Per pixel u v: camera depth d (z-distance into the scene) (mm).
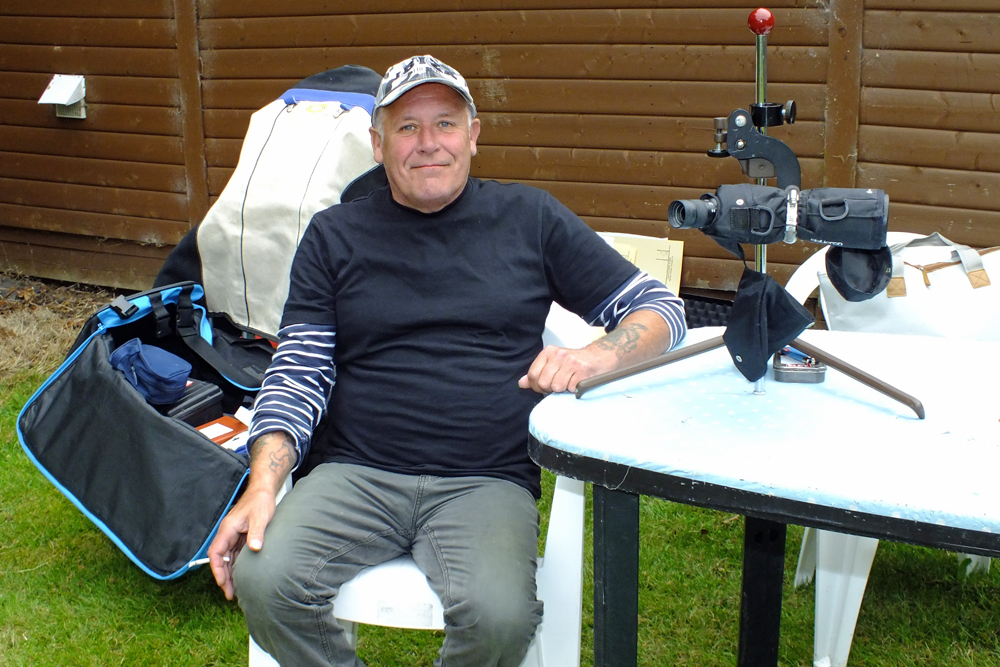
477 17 3916
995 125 3264
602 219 3928
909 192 3436
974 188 3342
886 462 1198
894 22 3307
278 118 2857
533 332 1938
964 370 1569
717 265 3775
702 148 3691
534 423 1376
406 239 1915
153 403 2369
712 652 2197
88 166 4961
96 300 5008
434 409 1863
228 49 4473
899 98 3367
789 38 3457
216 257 2805
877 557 2557
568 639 1748
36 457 2355
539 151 3959
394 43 4102
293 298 1965
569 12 3766
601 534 1384
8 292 5055
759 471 1174
